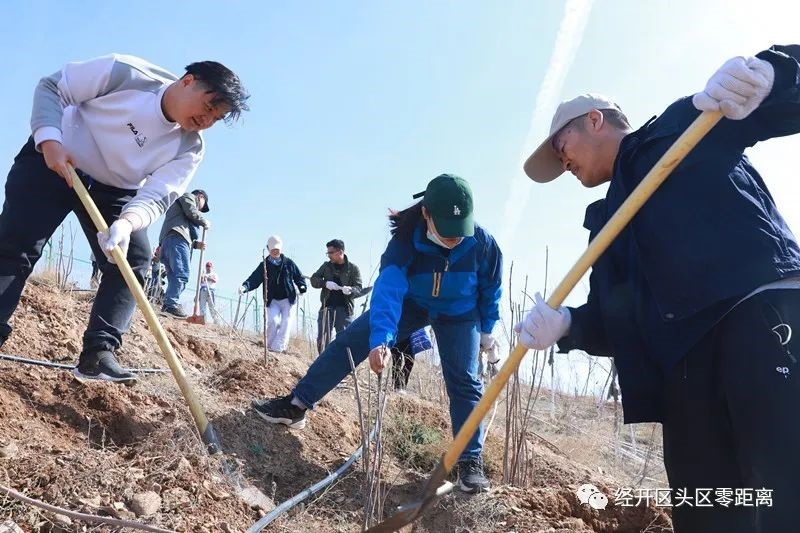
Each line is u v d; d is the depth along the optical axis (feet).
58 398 10.26
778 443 5.56
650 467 17.40
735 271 5.87
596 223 7.32
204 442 9.95
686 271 6.04
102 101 9.86
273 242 24.14
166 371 13.23
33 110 9.57
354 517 10.35
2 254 9.59
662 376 6.82
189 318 23.03
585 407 22.62
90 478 7.90
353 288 25.16
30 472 7.79
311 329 26.40
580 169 7.41
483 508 10.81
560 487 12.35
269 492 10.46
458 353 11.68
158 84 10.09
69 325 13.53
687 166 6.23
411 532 10.33
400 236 11.13
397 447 12.96
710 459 6.15
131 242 10.66
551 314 6.65
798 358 5.69
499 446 13.92
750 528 5.96
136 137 9.95
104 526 7.25
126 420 10.28
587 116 7.18
